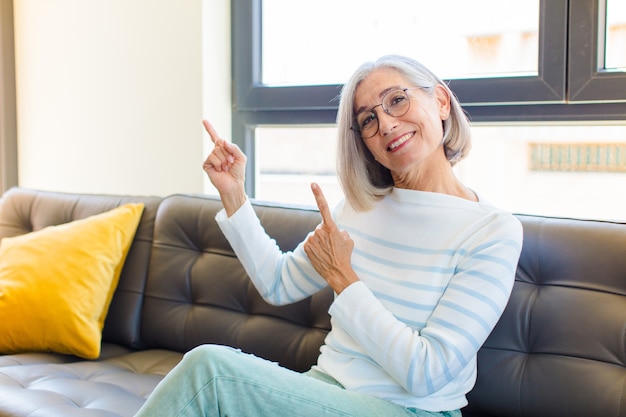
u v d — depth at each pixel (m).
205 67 2.39
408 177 1.48
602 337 1.41
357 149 1.53
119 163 2.61
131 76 2.54
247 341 1.83
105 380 1.74
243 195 1.63
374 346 1.31
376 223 1.51
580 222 1.54
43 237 2.06
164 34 2.45
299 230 1.83
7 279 1.98
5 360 1.83
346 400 1.26
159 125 2.50
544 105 1.99
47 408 1.47
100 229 2.06
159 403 1.20
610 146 1.97
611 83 1.86
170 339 1.98
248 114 2.50
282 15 2.45
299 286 1.62
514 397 1.48
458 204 1.42
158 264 2.04
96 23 2.60
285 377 1.24
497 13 2.05
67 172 2.75
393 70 1.45
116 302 2.07
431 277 1.37
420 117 1.42
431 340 1.27
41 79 2.77
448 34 2.14
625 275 1.43
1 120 2.79
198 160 2.43
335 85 2.28
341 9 2.34
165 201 2.13
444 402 1.35
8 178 2.83
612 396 1.36
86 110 2.67
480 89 2.04
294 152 2.49
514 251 1.33
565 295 1.48
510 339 1.51
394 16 2.24
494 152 2.13
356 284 1.37
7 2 2.78
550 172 2.06
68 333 1.91
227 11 2.49
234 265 1.92
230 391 1.20
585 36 1.88
